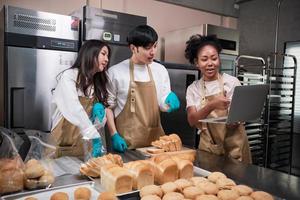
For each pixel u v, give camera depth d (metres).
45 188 0.89
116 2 2.79
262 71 3.09
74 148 1.41
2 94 1.99
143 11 3.00
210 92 1.58
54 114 1.48
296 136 3.18
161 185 0.92
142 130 1.52
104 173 0.93
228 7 3.61
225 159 1.30
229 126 1.50
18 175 0.87
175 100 1.58
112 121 1.54
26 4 2.35
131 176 0.90
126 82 1.55
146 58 1.50
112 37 2.23
